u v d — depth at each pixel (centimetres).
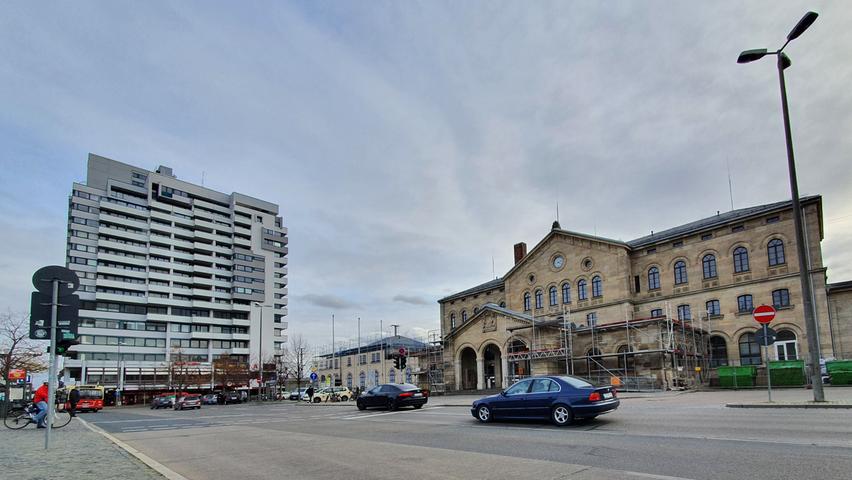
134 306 11069
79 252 10512
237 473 1016
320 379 11319
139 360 10819
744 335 4253
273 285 13125
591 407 1481
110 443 1520
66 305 1295
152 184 11731
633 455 988
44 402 2345
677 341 3862
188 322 11538
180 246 11856
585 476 830
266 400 8319
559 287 5481
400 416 2288
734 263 4397
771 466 837
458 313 7112
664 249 4872
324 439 1518
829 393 2477
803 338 3906
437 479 864
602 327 4181
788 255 4081
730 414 1630
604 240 5128
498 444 1227
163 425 2439
